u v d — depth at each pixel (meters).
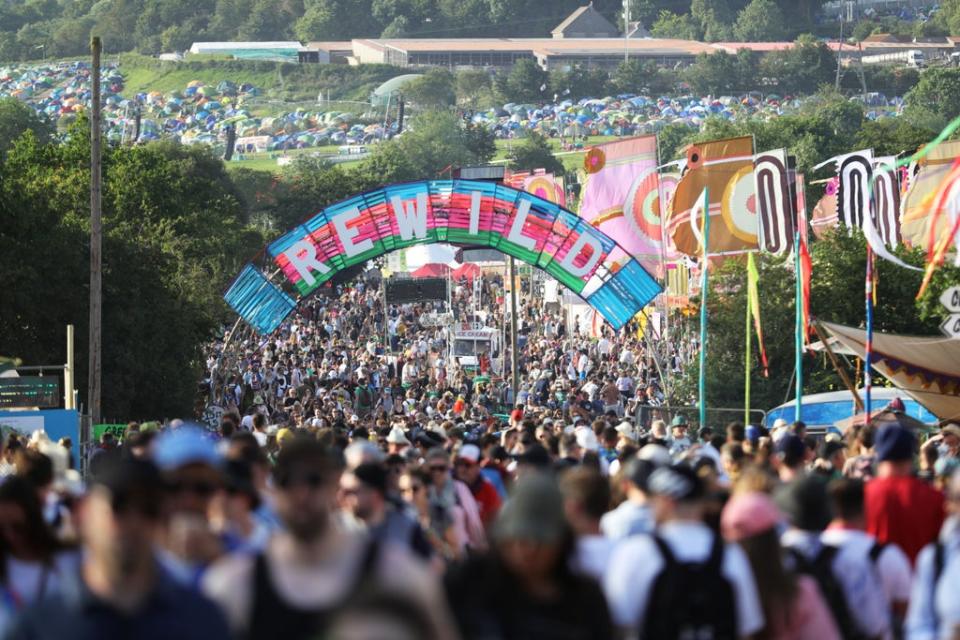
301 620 17.53
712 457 37.41
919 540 29.30
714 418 90.25
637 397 125.56
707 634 21.48
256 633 17.58
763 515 23.17
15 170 173.00
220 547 22.81
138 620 17.27
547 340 179.12
